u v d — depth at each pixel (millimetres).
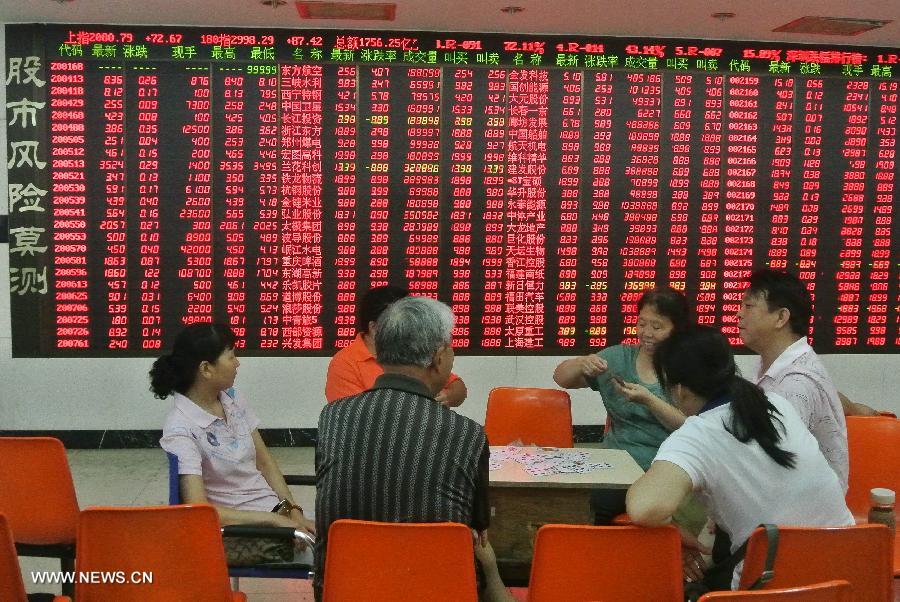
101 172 4141
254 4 3762
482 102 4250
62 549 2166
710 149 4359
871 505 1952
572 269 4371
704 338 1693
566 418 2875
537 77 4262
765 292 2195
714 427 1619
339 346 4320
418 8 3809
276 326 4293
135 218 4176
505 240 4328
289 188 4219
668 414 2443
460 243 4316
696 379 1678
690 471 1587
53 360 4254
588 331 4410
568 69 4266
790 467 1616
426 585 1536
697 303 4430
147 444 4391
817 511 1635
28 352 4234
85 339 4238
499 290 4355
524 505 2107
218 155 4180
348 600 1544
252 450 2408
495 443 2900
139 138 4141
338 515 1619
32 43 4078
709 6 3738
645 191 4352
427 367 1700
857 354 4523
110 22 4074
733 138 4359
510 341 4387
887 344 4531
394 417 1617
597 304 4398
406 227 4289
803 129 4391
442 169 4270
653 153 4336
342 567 1535
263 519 2082
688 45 4312
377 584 1538
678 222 4379
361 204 4258
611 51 4281
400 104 4223
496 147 4277
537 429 2889
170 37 4117
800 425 1709
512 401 2922
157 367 2303
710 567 1759
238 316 4270
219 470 2291
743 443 1606
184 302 4238
